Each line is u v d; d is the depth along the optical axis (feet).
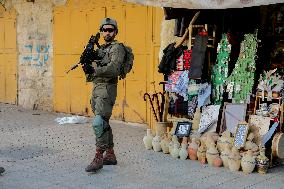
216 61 20.38
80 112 31.99
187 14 21.57
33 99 35.50
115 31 16.79
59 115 32.55
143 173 16.66
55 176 16.17
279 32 20.03
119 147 21.31
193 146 18.78
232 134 18.90
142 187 14.92
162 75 24.84
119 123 28.68
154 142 20.35
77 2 31.37
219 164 17.66
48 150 20.62
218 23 20.89
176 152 19.04
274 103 18.88
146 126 27.20
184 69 21.07
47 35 34.01
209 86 20.22
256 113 19.01
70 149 20.86
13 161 18.42
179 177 16.19
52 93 34.12
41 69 34.71
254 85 19.69
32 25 35.06
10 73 37.58
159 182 15.52
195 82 20.57
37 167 17.44
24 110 34.94
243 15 20.43
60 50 33.04
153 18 26.43
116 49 16.17
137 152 20.20
